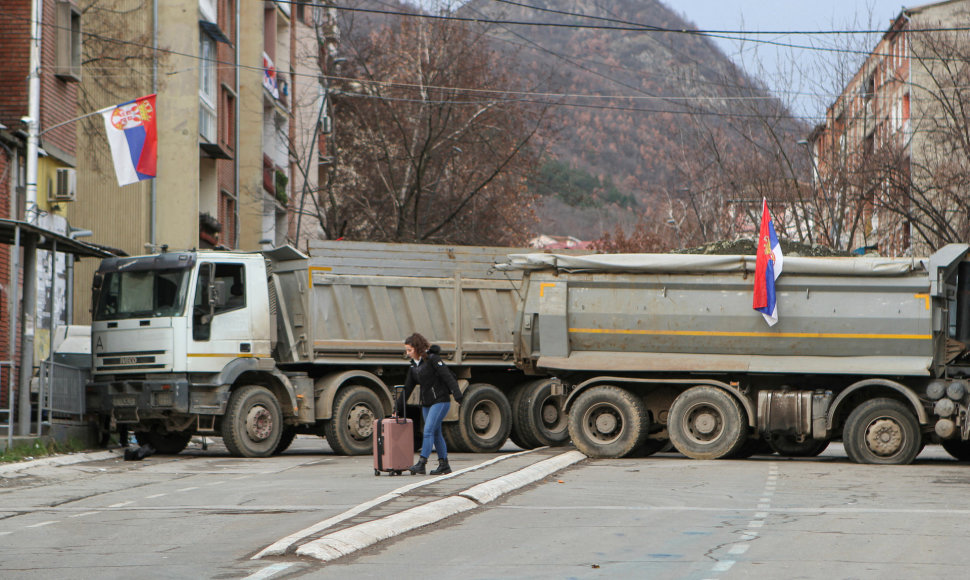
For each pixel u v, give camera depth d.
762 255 19.67
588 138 159.88
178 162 36.91
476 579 8.59
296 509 12.59
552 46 168.25
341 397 22.06
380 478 16.19
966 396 19.02
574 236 143.75
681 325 20.08
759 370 19.81
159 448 22.48
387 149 49.91
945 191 40.69
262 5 46.28
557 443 23.52
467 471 15.95
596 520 11.81
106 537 10.87
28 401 20.78
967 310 19.56
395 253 22.92
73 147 28.61
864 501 13.42
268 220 48.19
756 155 48.16
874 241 49.84
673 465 18.73
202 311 20.88
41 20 25.55
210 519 11.98
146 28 35.69
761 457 22.17
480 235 52.47
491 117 48.69
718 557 9.48
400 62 50.38
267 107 49.00
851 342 19.55
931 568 8.91
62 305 28.42
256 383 21.78
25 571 9.09
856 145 44.81
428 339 23.05
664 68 165.75
